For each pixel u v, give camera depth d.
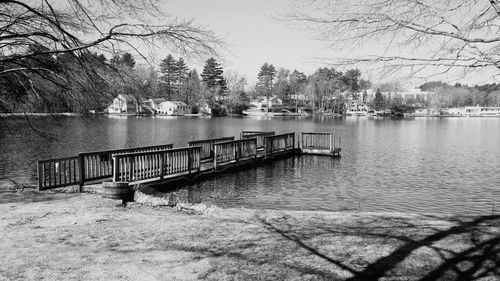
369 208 11.75
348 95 121.75
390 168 20.03
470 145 32.75
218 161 17.34
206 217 7.95
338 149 24.62
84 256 5.54
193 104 109.62
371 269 5.05
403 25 4.93
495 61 4.59
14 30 7.07
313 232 6.70
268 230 6.84
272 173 17.92
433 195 13.79
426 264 5.21
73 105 7.80
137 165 12.70
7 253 5.67
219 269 5.05
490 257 5.41
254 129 50.69
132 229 6.93
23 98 8.02
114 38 6.45
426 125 68.19
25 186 11.57
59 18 6.59
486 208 11.92
